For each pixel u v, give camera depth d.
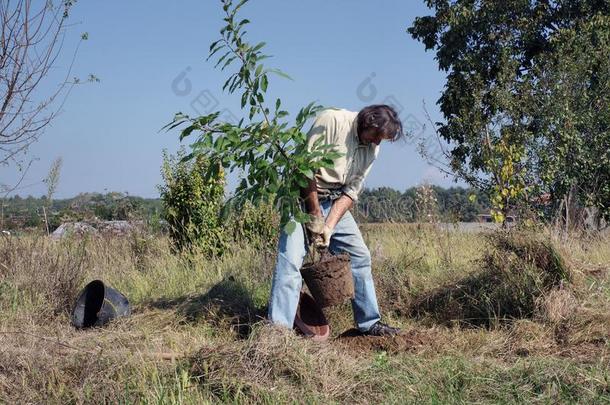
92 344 5.06
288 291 5.42
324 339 5.65
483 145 14.58
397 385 4.37
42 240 8.33
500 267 6.46
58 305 6.63
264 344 4.50
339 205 5.54
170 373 4.46
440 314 6.43
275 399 4.11
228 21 5.17
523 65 19.52
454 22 18.80
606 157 15.00
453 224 10.62
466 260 8.27
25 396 4.21
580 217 12.88
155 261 9.23
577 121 14.78
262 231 9.94
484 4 18.55
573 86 15.02
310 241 5.44
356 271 5.78
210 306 6.18
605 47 15.45
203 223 9.76
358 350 5.38
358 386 4.34
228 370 4.34
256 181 5.02
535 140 14.53
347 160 5.49
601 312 5.59
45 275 6.96
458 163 15.09
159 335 5.49
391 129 5.41
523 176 13.13
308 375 4.32
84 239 9.33
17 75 8.11
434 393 4.25
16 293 6.59
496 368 4.61
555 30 18.77
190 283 7.84
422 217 10.88
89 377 4.29
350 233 5.77
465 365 4.64
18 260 7.36
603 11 18.14
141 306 6.55
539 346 5.26
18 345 4.91
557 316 5.62
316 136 5.50
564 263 6.18
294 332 4.89
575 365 4.64
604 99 15.26
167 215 10.02
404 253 8.40
